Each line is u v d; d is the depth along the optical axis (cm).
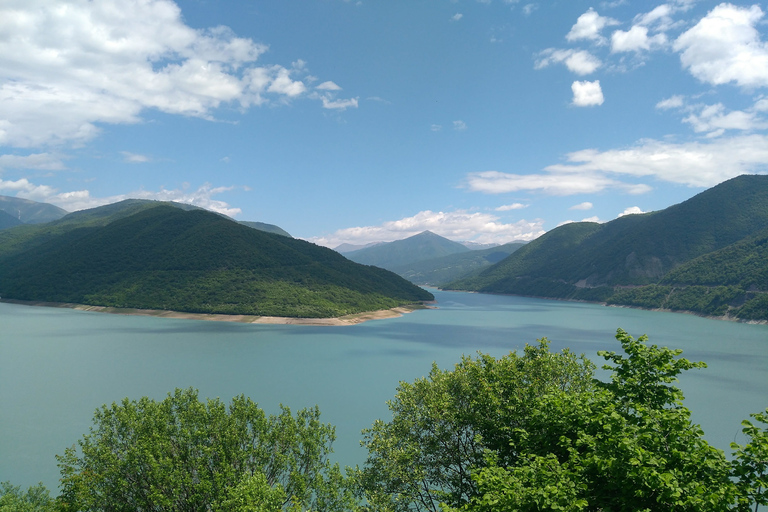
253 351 11044
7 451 5116
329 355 10744
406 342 13038
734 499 1255
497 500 1466
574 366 2620
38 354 10200
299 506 2158
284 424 2880
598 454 1509
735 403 7131
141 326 15000
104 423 2745
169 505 2269
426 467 2612
